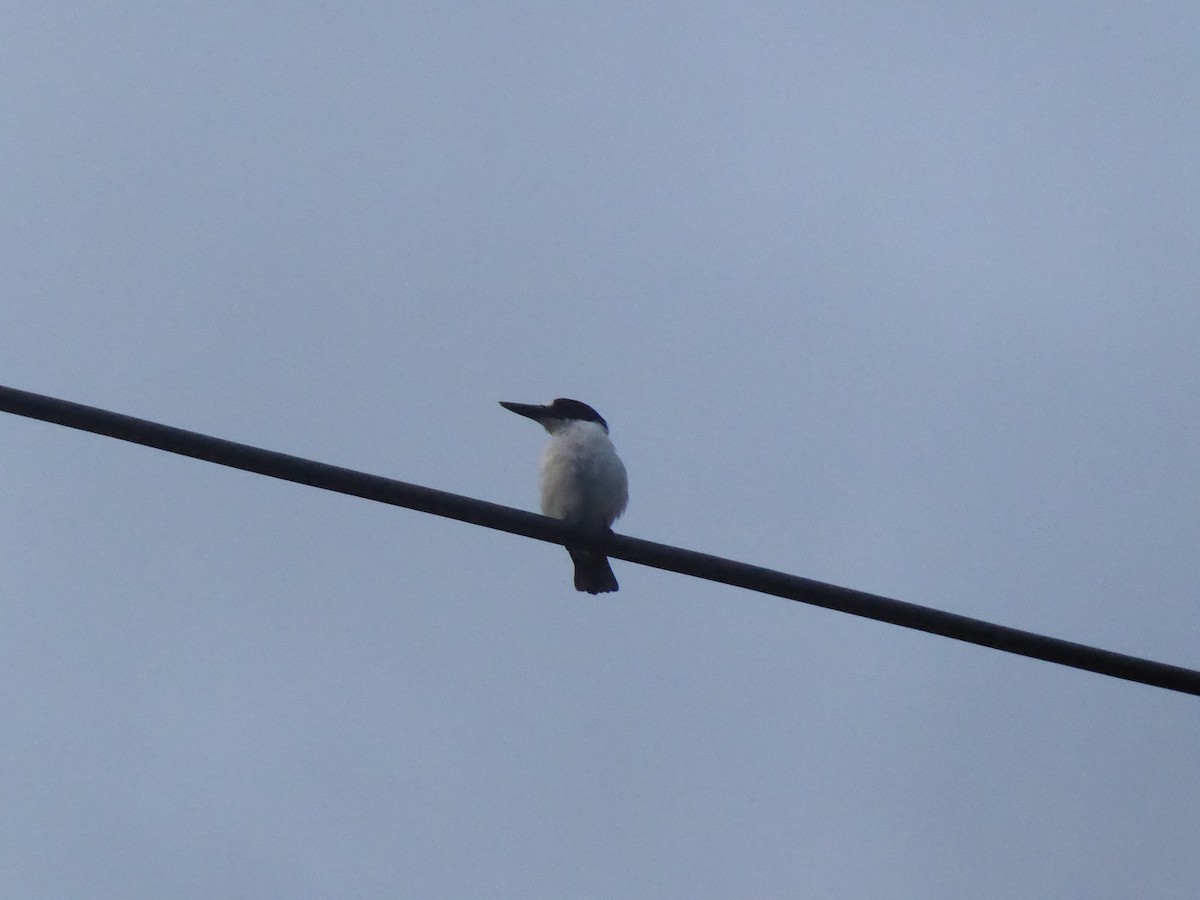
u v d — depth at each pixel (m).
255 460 10.54
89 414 10.14
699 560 11.20
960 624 10.96
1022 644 10.98
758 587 11.13
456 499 11.11
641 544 11.27
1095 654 11.04
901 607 10.99
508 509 11.23
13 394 10.00
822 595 11.04
